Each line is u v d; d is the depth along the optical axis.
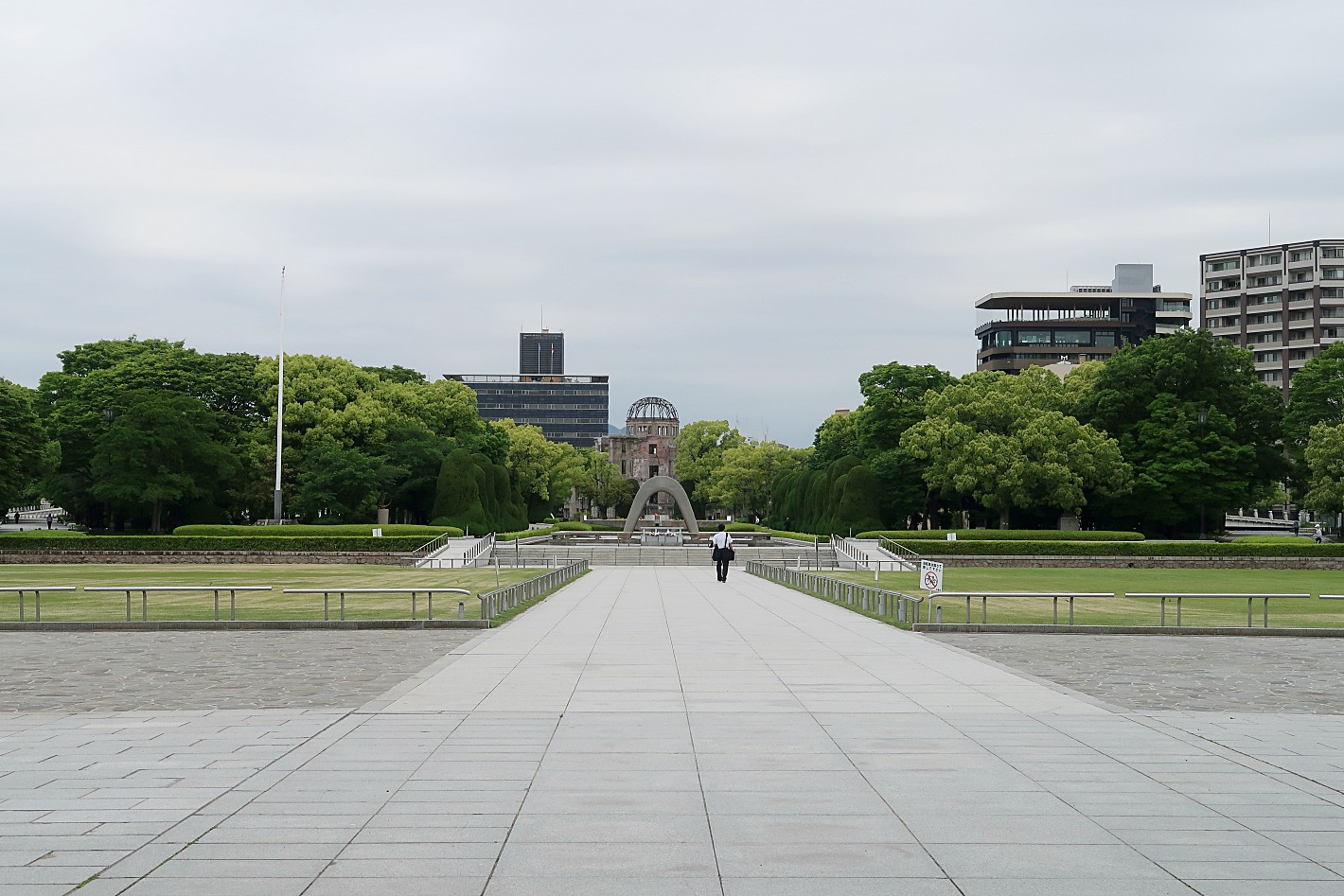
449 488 80.44
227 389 83.00
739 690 15.07
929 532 67.62
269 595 35.44
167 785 9.66
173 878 7.25
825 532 78.69
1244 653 20.53
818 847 7.94
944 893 7.02
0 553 59.81
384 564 60.12
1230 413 77.06
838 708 13.66
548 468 128.00
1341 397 78.38
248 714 13.16
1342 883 7.27
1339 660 19.44
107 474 69.69
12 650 20.11
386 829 8.33
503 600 29.44
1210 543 59.59
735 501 127.56
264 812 8.80
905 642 21.20
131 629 23.69
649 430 168.38
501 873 7.33
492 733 11.95
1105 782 9.91
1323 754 11.17
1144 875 7.40
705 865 7.53
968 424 74.06
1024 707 13.80
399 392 91.12
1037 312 166.62
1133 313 162.38
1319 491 66.62
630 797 9.27
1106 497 74.44
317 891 7.00
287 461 80.31
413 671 17.33
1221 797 9.45
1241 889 7.13
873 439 86.38
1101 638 23.12
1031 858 7.73
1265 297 137.88
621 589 40.28
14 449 64.56
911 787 9.66
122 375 79.19
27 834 8.23
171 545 60.69
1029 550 60.44
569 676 16.39
